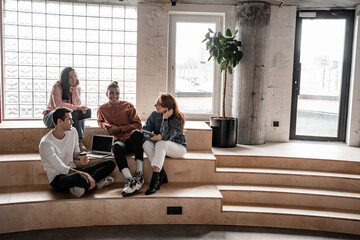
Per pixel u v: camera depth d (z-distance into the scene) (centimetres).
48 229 316
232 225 339
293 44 495
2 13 465
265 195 361
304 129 529
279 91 504
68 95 393
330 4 478
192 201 335
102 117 399
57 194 329
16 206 307
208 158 384
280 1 463
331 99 520
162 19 493
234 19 492
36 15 478
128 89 517
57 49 490
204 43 513
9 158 360
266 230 330
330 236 321
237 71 476
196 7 488
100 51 502
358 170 398
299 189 370
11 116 484
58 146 333
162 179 363
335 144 504
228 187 368
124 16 501
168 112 360
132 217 330
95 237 303
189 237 310
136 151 356
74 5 487
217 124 452
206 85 520
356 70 486
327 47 512
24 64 482
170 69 517
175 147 368
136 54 507
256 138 481
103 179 353
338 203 354
